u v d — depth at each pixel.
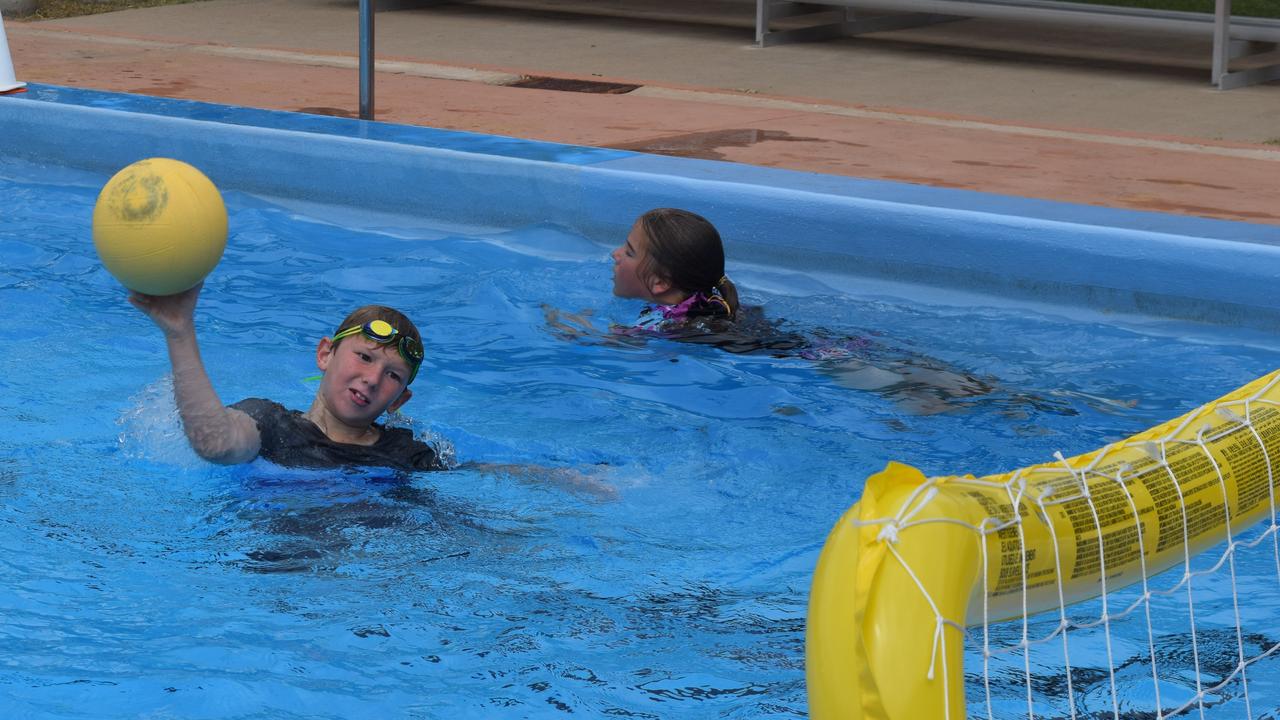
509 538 12.16
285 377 16.59
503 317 19.41
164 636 10.13
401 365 13.18
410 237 24.06
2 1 47.81
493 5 52.31
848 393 16.66
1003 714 9.34
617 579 11.45
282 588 10.98
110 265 11.42
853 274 22.48
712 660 10.11
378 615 10.61
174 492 12.64
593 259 22.80
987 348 18.72
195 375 12.41
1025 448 15.02
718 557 12.02
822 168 26.30
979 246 21.42
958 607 5.03
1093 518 5.86
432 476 13.40
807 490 13.67
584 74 38.31
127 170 11.47
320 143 26.02
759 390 16.66
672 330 18.78
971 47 44.34
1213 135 31.02
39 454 13.52
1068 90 37.09
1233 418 6.96
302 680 9.59
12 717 8.95
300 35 44.75
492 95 34.28
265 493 12.60
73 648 9.90
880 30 47.00
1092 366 18.05
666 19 49.28
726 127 30.67
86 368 16.44
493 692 9.54
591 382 16.83
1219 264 19.77
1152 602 11.06
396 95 33.84
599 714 9.32
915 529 5.03
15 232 22.97
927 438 15.20
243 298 19.95
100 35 43.31
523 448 14.58
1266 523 12.52
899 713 4.80
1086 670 9.96
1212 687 9.75
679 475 13.98
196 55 39.69
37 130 28.31
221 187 27.03
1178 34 38.06
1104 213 21.66
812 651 4.96
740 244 23.23
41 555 11.38
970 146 28.91
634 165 24.66
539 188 24.48
